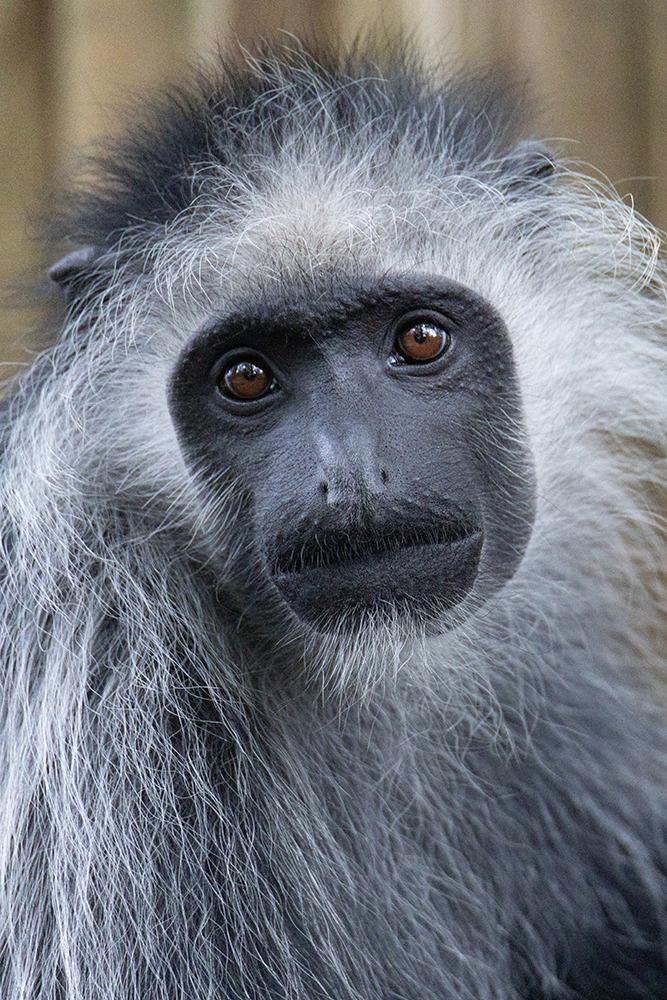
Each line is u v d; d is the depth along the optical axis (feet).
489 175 21.54
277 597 19.08
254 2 29.40
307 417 18.62
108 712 18.57
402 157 21.02
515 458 19.49
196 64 25.68
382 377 18.71
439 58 24.56
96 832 18.04
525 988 20.38
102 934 17.75
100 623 19.13
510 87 23.24
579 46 27.71
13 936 18.02
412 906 19.10
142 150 21.47
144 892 17.72
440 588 18.39
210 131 21.20
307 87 21.65
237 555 19.24
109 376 20.56
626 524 23.30
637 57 27.91
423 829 19.70
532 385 20.84
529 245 21.71
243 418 18.97
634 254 22.94
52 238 22.18
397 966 18.83
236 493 19.04
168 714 18.67
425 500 18.20
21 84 32.48
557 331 21.40
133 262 20.77
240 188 20.49
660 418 22.76
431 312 18.83
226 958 17.84
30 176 32.17
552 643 21.16
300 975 18.08
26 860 18.28
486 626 19.77
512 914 20.08
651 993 20.85
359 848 19.43
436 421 18.65
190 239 20.33
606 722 21.66
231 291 19.77
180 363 19.10
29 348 22.00
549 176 22.00
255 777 18.85
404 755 19.75
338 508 17.84
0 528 20.26
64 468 19.60
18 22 32.27
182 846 17.98
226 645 19.42
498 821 20.17
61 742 18.12
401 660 18.69
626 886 21.13
